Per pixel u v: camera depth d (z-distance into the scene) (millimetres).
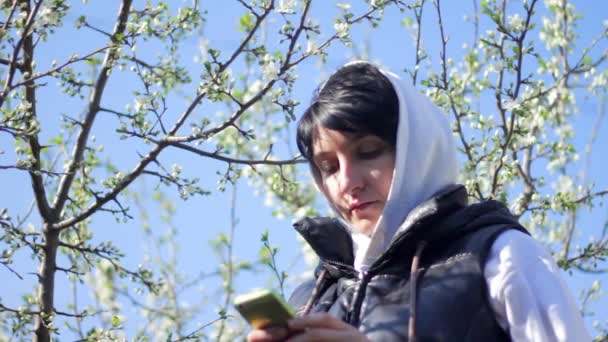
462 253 3924
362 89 4242
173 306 10609
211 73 6820
